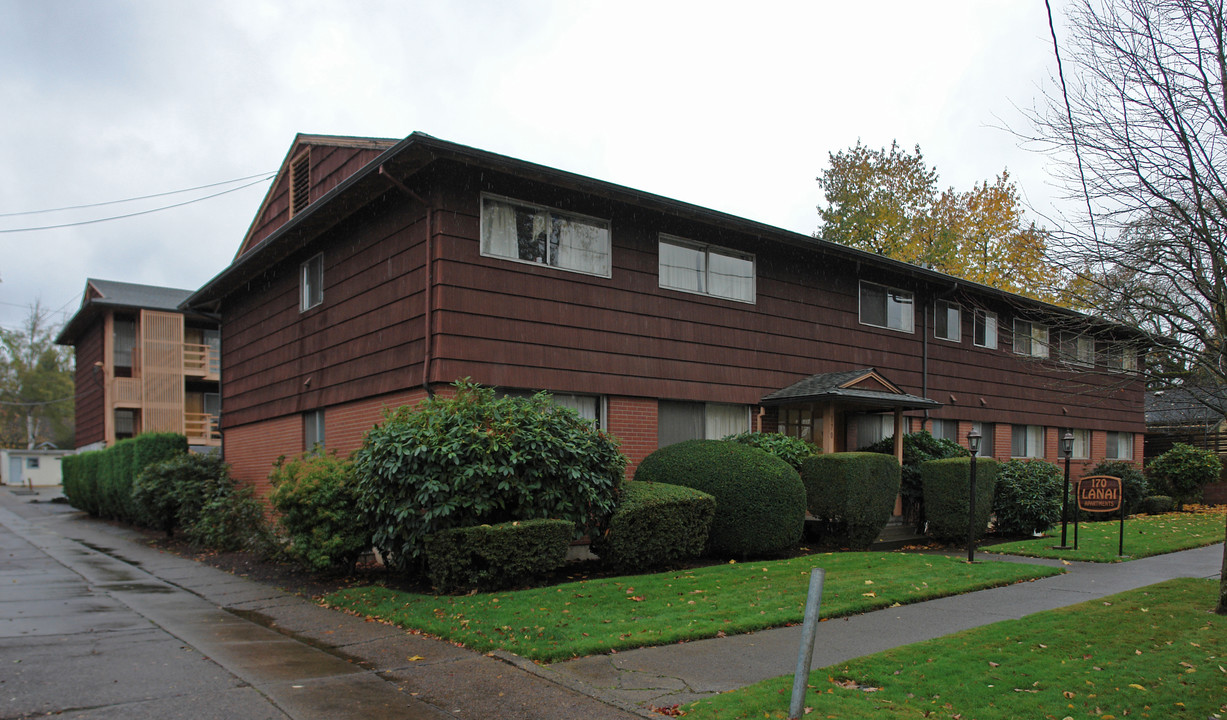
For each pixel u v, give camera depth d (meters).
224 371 19.75
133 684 5.62
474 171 11.58
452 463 9.09
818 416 16.33
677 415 13.89
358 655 6.64
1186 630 7.41
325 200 12.87
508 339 11.64
